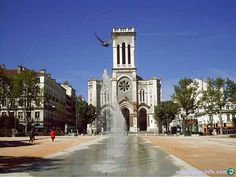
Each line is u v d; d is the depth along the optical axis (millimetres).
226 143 42719
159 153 27750
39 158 24375
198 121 117188
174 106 110250
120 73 127938
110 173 16094
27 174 16078
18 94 84938
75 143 47094
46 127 106812
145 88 128000
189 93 85250
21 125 101500
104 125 123125
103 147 37062
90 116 118312
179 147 35219
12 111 105438
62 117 129250
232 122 98062
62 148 35875
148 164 19672
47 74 118812
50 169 17891
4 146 40125
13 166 19375
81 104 117625
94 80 128625
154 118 118500
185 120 98188
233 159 21828
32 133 49719
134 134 112688
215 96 81562
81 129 131000
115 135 64375
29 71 86500
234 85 80688
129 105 124438
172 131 123438
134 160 22141
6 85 81812
